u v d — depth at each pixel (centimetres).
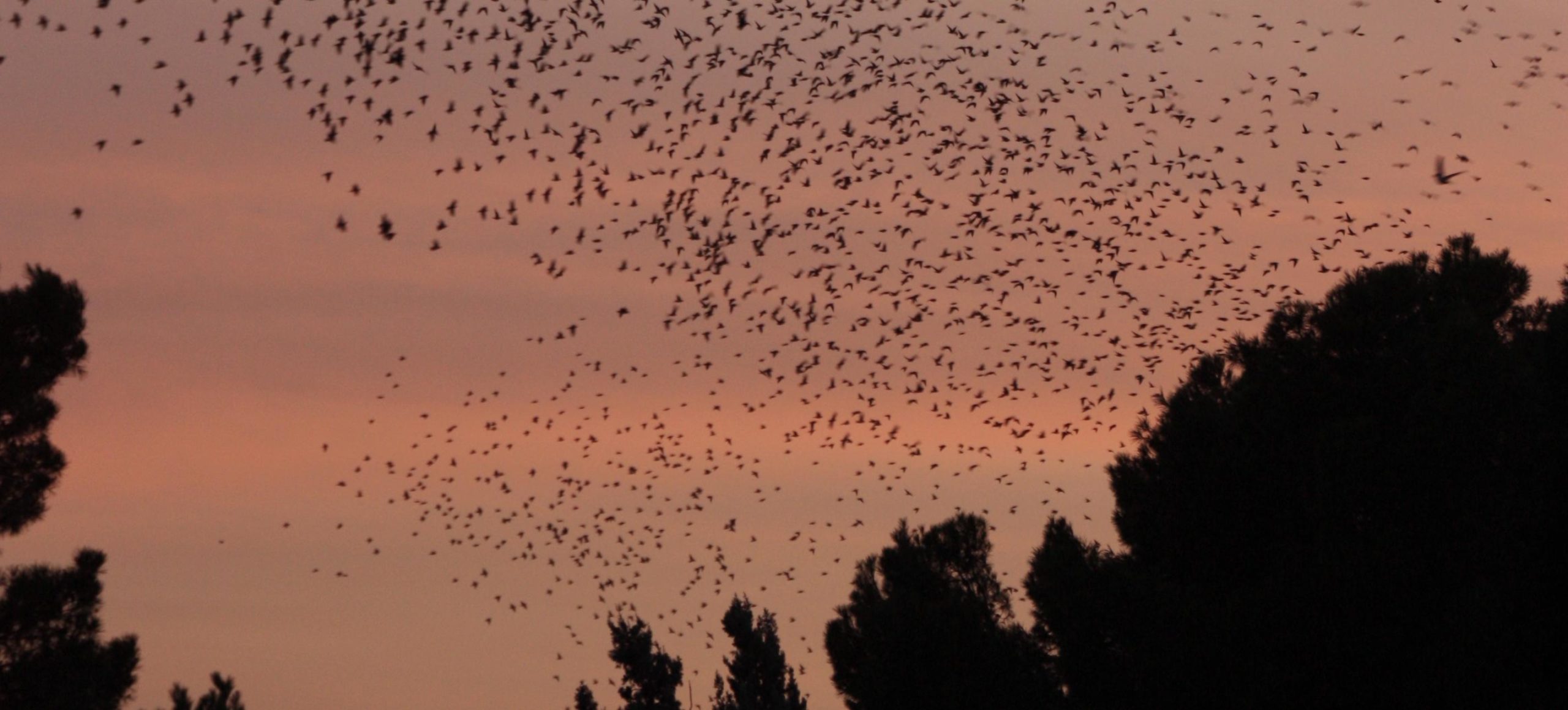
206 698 3247
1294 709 2516
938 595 3347
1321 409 2683
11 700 2986
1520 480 2570
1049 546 2914
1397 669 2472
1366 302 2673
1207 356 3047
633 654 3997
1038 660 2955
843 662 3322
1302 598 2508
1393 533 2500
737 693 3944
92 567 3133
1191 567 2800
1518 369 2548
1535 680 2495
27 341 3173
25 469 3170
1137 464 2930
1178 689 2581
